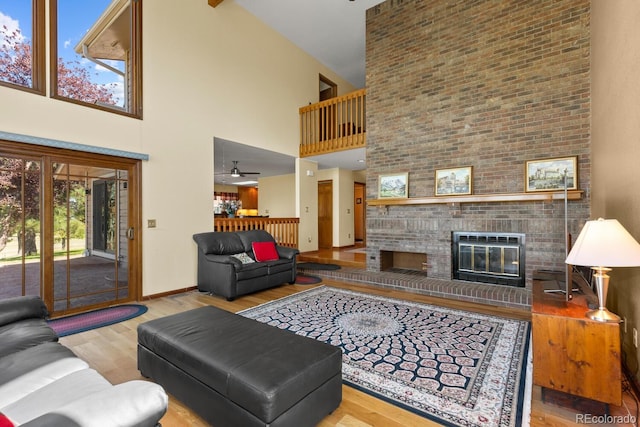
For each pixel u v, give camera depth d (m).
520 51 4.05
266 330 2.04
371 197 5.37
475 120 4.36
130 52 4.18
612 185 2.58
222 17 5.26
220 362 1.62
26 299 2.13
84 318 3.42
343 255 6.76
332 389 1.74
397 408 1.83
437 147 4.67
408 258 5.46
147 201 4.23
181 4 4.68
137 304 3.97
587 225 1.91
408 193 4.92
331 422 1.72
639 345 1.95
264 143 6.02
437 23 4.70
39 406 1.18
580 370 1.77
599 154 3.11
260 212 10.01
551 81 3.84
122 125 3.99
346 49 6.96
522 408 1.80
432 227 4.70
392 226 5.09
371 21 5.42
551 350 1.83
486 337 2.81
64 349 1.70
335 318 3.35
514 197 3.87
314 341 1.89
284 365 1.59
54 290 3.47
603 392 1.72
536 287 2.63
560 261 3.77
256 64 5.86
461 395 1.94
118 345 2.71
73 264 3.62
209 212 5.00
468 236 4.46
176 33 4.61
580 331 1.77
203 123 4.94
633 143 2.06
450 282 4.40
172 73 4.55
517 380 2.10
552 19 3.85
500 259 4.22
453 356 2.46
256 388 1.42
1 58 3.14
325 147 6.41
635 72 2.03
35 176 3.35
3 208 3.15
